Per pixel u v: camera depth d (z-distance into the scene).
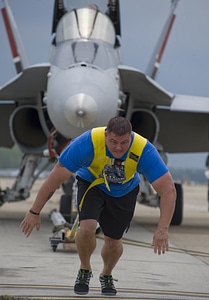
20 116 28.33
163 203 12.70
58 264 17.91
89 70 24.17
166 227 12.56
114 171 12.85
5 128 32.91
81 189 13.41
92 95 22.81
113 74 25.16
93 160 12.88
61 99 23.06
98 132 12.70
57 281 15.23
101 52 25.55
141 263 18.80
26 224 12.95
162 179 12.72
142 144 12.71
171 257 20.38
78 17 26.66
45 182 12.91
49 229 27.73
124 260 19.31
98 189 13.35
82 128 22.77
